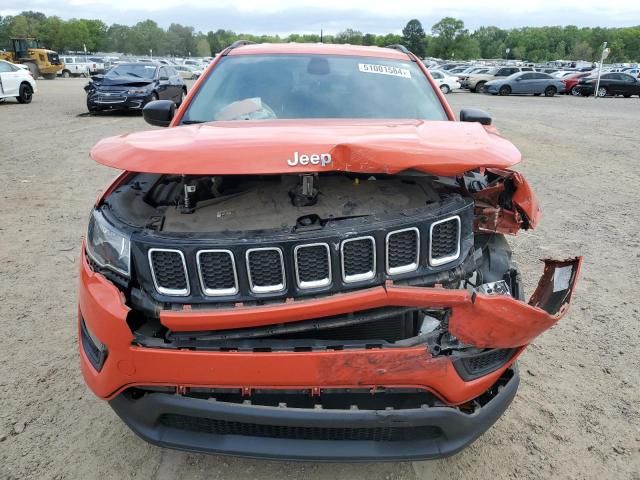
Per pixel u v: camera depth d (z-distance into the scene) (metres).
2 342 3.46
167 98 17.06
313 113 3.30
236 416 1.92
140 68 16.69
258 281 1.94
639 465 2.53
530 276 4.59
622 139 13.13
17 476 2.40
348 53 3.83
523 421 2.82
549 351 3.49
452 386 1.99
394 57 3.90
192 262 1.92
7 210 6.29
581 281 4.54
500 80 31.38
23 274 4.51
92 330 2.05
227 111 3.27
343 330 2.15
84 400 2.93
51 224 5.82
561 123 16.36
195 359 1.89
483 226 2.52
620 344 3.58
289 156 1.93
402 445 2.03
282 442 2.00
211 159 1.93
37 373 3.15
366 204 2.16
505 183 2.56
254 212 2.13
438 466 2.50
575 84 32.47
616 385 3.14
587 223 6.15
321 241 1.90
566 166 9.53
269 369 1.87
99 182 7.70
